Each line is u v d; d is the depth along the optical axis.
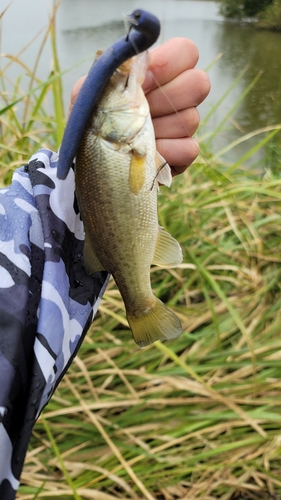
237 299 0.62
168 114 0.33
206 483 0.46
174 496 0.46
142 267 0.31
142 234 0.30
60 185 0.30
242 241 0.63
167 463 0.46
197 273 0.61
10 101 0.77
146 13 0.24
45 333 0.24
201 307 0.62
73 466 0.45
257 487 0.45
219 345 0.53
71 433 0.49
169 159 0.34
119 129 0.28
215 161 0.82
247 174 0.80
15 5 2.26
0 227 0.28
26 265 0.26
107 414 0.51
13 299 0.24
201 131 0.89
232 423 0.48
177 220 0.66
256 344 0.55
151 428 0.48
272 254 0.67
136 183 0.29
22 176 0.30
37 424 0.48
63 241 0.28
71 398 0.50
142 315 0.31
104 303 0.59
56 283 0.26
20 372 0.23
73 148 0.25
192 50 0.32
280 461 0.48
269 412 0.49
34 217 0.28
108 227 0.29
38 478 0.45
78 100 0.25
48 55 1.57
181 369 0.51
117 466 0.44
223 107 1.33
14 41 1.74
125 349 0.55
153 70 0.31
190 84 0.32
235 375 0.53
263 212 0.70
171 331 0.31
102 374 0.53
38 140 0.71
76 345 0.27
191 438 0.49
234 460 0.47
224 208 0.66
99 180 0.28
